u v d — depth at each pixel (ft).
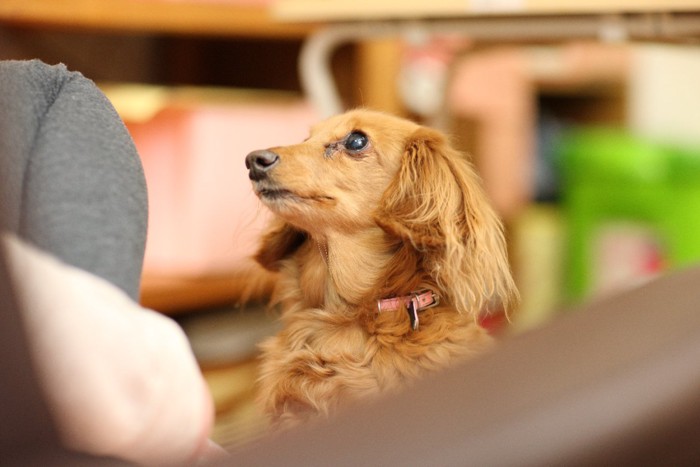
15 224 1.62
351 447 1.07
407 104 7.77
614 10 4.51
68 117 1.89
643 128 11.28
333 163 3.37
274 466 1.05
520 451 1.07
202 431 1.58
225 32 6.86
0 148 1.73
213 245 6.35
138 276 1.79
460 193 3.26
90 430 1.31
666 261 8.67
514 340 1.35
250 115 6.35
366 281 3.27
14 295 1.26
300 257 3.56
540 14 4.74
